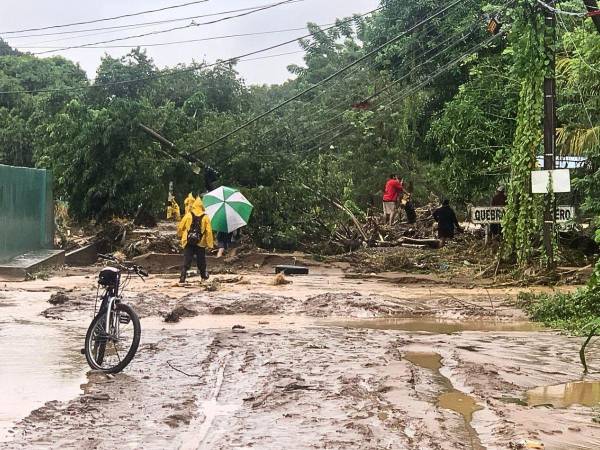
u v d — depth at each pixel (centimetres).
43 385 643
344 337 905
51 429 499
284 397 591
